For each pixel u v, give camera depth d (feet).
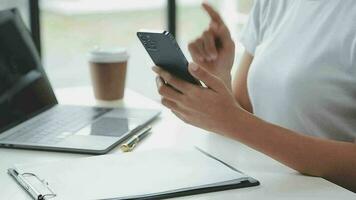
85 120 3.92
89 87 5.22
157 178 2.73
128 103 4.62
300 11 3.88
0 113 3.66
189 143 3.50
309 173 2.95
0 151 3.35
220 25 3.36
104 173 2.79
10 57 4.02
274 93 3.87
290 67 3.72
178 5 8.22
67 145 3.33
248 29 4.42
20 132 3.62
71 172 2.81
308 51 3.64
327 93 3.52
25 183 2.68
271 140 2.92
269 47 4.01
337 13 3.59
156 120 4.06
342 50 3.46
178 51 2.69
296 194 2.66
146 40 2.83
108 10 8.30
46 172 2.81
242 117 2.89
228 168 2.89
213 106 2.82
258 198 2.60
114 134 3.57
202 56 3.38
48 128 3.71
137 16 8.36
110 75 4.59
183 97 2.87
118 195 2.51
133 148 3.40
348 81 3.45
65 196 2.49
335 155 2.94
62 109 4.24
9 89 3.85
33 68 4.28
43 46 7.19
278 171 2.99
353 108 3.49
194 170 2.85
